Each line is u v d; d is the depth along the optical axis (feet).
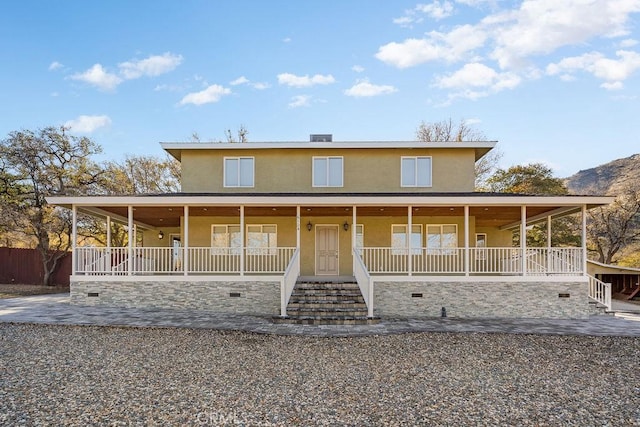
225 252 58.23
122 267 51.21
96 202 47.85
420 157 60.64
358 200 47.47
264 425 17.10
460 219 59.21
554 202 47.14
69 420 17.34
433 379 23.80
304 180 60.75
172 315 44.37
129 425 16.89
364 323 40.83
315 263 58.65
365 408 19.11
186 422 17.26
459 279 47.34
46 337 33.71
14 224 75.72
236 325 39.32
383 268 57.88
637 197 96.48
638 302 69.05
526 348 31.78
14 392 20.84
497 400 20.45
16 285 78.38
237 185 61.05
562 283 47.14
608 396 21.31
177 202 47.57
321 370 25.40
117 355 28.50
